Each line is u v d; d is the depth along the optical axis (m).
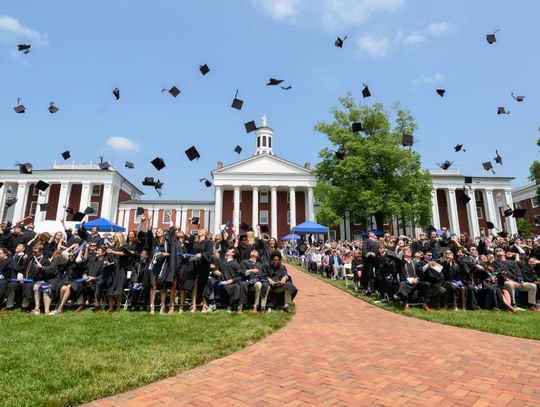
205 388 3.48
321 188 30.05
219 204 43.38
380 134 30.28
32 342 4.84
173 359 4.20
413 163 29.41
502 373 3.90
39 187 12.90
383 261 9.22
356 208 29.30
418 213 30.50
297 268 21.17
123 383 3.48
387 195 26.48
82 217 11.50
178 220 46.38
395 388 3.46
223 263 8.38
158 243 7.71
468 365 4.17
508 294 8.28
